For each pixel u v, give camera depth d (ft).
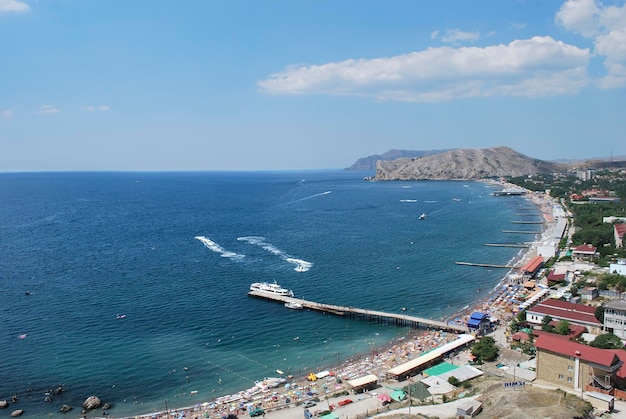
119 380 333.42
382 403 293.23
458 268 647.56
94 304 482.28
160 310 468.34
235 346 393.29
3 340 392.06
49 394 312.71
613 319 369.71
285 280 580.71
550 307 412.77
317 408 292.40
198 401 308.81
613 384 270.67
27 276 585.22
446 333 416.26
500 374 316.81
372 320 456.45
